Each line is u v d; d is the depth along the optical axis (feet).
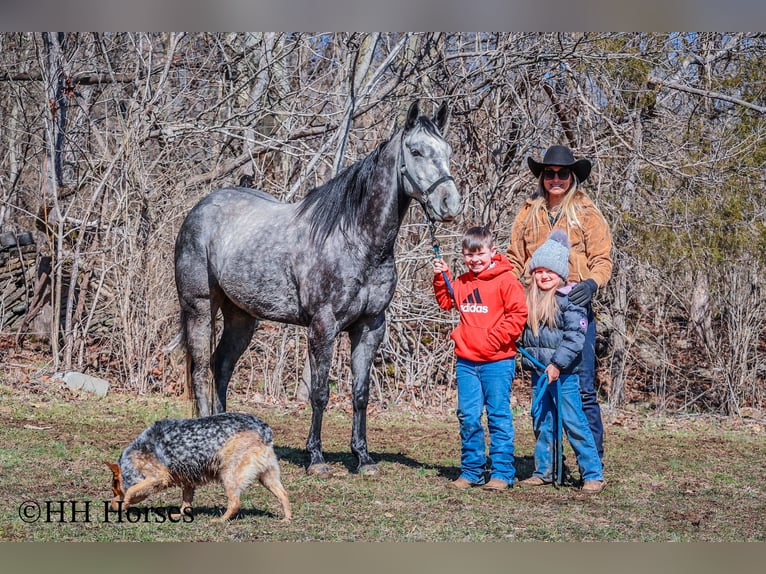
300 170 39.42
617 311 38.34
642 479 21.72
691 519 17.83
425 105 38.50
